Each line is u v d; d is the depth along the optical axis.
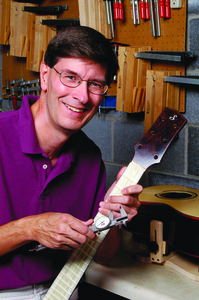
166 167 1.82
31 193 0.99
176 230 1.19
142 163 0.97
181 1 1.61
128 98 1.75
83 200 1.13
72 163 1.10
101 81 0.90
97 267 1.21
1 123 0.97
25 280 1.00
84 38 0.85
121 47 1.74
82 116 0.93
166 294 1.03
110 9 1.85
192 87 1.64
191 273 1.13
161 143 0.97
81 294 1.60
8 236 0.89
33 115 1.03
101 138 2.15
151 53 1.63
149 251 1.29
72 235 0.82
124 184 0.96
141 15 1.74
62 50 0.85
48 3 2.31
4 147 0.95
